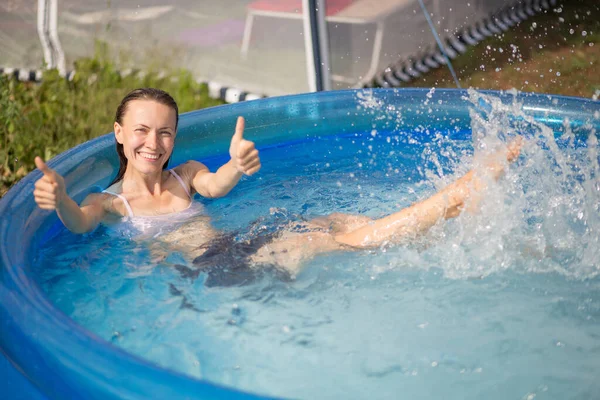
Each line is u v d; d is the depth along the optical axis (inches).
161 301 93.2
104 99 194.1
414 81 225.3
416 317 87.9
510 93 148.4
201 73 209.2
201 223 114.0
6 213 101.3
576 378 76.7
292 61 196.7
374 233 102.0
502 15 271.3
